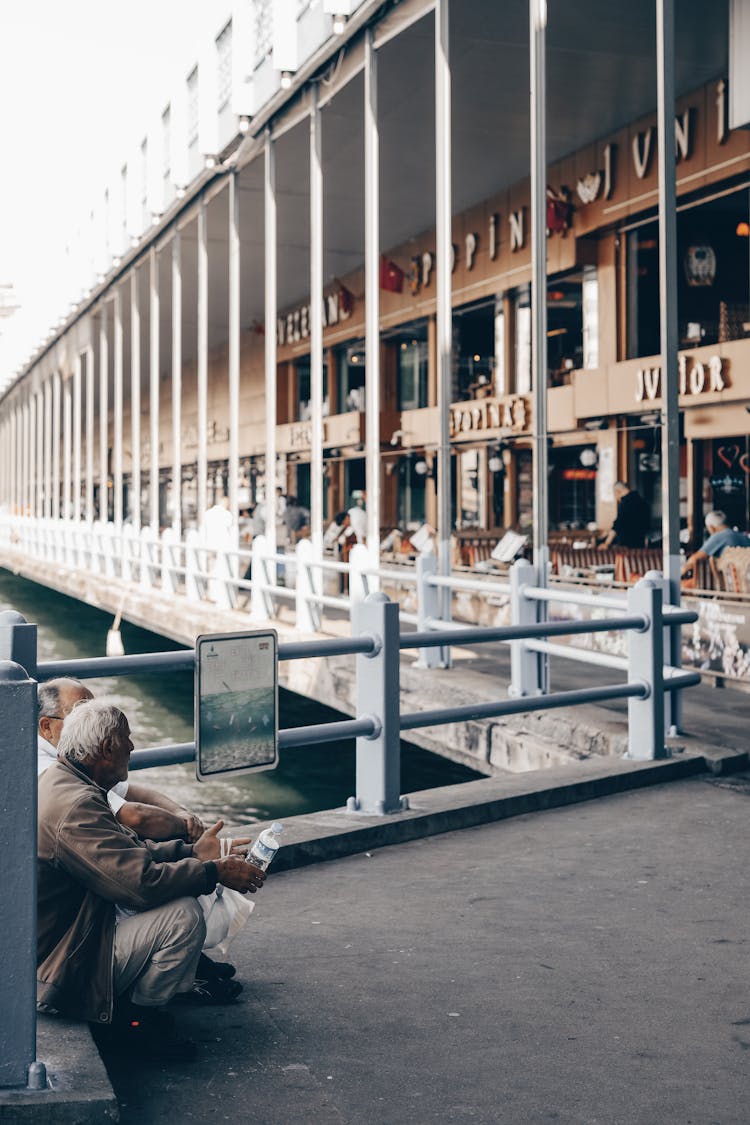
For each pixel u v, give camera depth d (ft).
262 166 63.31
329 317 95.71
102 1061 11.18
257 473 113.39
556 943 15.51
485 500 78.02
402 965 14.80
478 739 30.96
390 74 50.39
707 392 54.39
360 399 94.17
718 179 52.80
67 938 11.91
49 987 11.87
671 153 29.60
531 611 32.65
